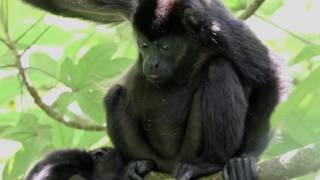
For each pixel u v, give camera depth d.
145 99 14.31
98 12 15.70
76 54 16.64
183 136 14.16
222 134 13.11
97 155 14.45
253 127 13.93
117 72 15.40
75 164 14.33
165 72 14.01
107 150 14.52
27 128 15.08
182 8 14.20
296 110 13.03
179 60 14.12
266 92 14.01
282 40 19.02
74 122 15.62
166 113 14.16
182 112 14.08
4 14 15.49
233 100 13.13
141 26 14.17
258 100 14.02
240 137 13.27
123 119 14.29
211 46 13.92
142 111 14.34
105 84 15.44
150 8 14.23
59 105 15.38
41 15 16.39
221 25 14.01
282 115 13.27
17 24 16.12
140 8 14.30
